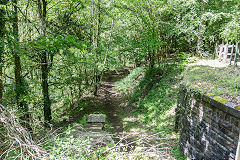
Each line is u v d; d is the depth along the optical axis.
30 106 10.43
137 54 15.71
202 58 11.48
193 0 10.45
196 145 5.44
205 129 4.93
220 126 4.22
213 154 4.49
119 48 16.73
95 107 14.95
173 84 12.18
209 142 4.70
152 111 11.15
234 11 9.63
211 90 4.84
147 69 16.91
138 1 12.71
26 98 8.31
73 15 13.49
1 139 3.38
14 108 8.27
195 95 5.49
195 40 13.61
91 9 15.49
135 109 12.90
